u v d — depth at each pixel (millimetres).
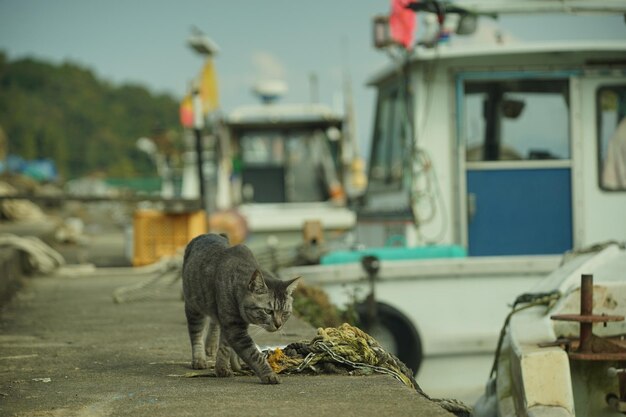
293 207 20000
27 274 15758
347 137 19984
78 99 130625
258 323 5949
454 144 12078
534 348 6637
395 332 10977
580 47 11977
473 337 10977
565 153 12203
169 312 10633
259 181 20281
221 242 6762
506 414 6801
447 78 12086
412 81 12195
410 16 12102
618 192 12219
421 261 11062
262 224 17875
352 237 15391
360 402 5281
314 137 20281
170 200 17547
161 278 12164
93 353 7711
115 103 136625
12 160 65375
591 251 8750
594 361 7051
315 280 11094
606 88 12234
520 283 11055
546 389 6090
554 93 12242
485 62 12094
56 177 76875
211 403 5383
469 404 9828
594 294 7539
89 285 14133
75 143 119188
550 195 12180
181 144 35719
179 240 17094
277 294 6012
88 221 41844
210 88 17219
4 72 129000
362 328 10719
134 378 6414
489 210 12141
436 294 11016
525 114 12203
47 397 5777
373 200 14258
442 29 12430
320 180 20344
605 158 12234
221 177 19797
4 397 5797
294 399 5426
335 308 10734
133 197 17812
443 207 12062
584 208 12180
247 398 5500
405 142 12406
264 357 6090
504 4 11781
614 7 11750
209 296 6340
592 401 7051
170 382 6195
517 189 12148
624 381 6598
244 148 20344
